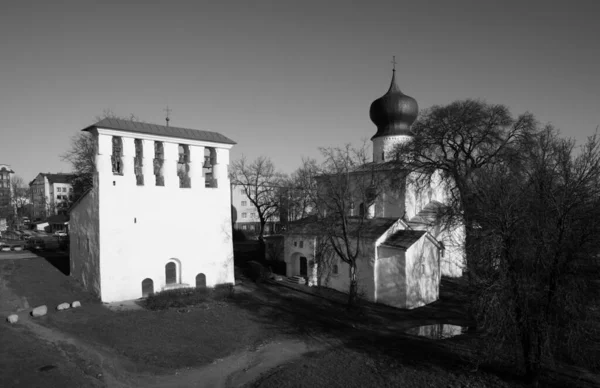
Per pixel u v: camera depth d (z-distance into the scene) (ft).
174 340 71.36
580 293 51.06
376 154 155.02
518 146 111.86
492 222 56.49
